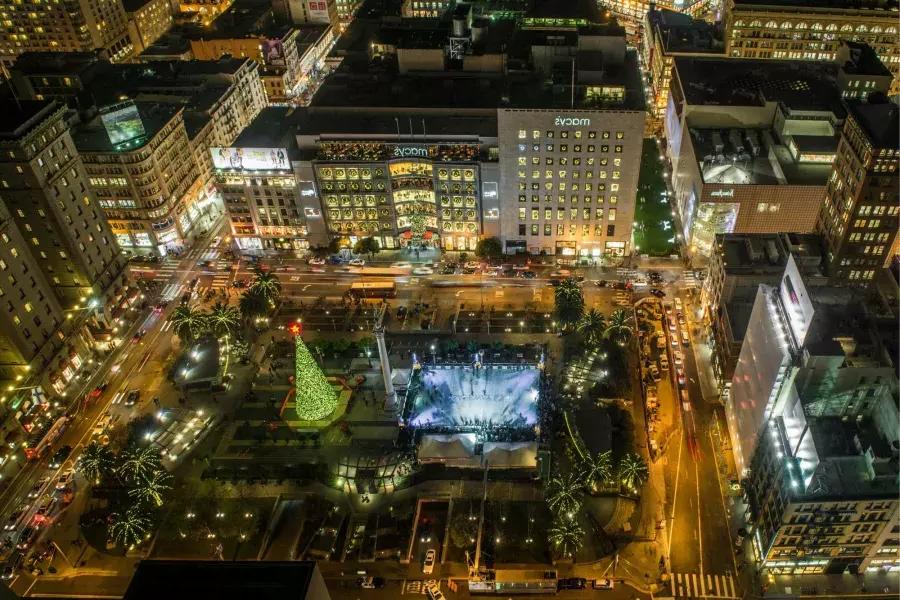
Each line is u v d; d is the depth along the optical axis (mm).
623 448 148375
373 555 132875
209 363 174375
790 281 118062
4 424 155125
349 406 164250
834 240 166250
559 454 149250
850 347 111500
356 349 179500
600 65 190250
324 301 197875
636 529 134125
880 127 149875
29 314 161750
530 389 160750
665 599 122812
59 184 169125
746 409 137250
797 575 124938
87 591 130000
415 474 147375
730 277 155375
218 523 139375
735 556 128750
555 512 131750
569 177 191875
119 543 136875
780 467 116625
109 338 184625
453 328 182250
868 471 110750
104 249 187750
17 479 152500
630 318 182375
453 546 134125
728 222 190125
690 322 181625
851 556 120438
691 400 159875
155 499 139500
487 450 146250
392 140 198625
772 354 122188
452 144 195875
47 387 168000
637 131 181000
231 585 54875
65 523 142500
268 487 146625
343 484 146125
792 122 195750
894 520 111812
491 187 197875
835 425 116875
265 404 166500
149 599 54250
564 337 179375
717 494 139375
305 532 138250
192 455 155125
